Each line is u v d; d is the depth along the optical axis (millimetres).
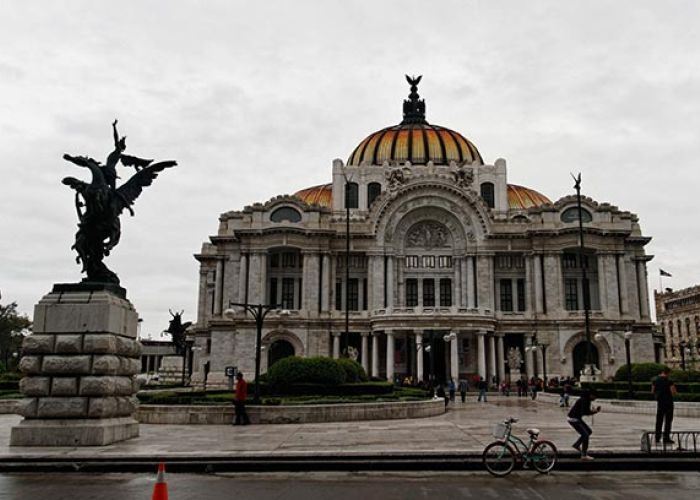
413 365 84562
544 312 85750
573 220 87875
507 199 100688
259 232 87188
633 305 88562
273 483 18406
